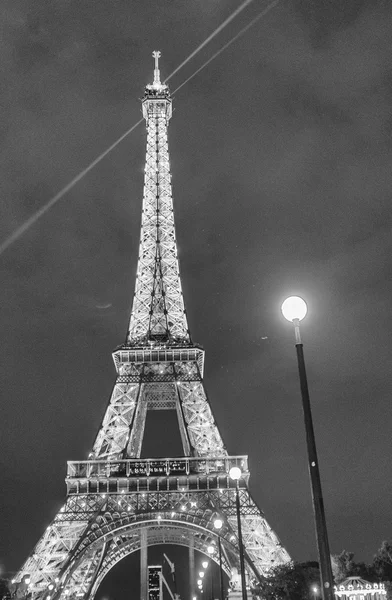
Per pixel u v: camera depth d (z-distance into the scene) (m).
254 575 156.75
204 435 190.88
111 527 161.75
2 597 146.12
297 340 46.38
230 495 169.62
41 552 160.12
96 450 183.50
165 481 171.38
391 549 194.00
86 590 193.00
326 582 39.62
